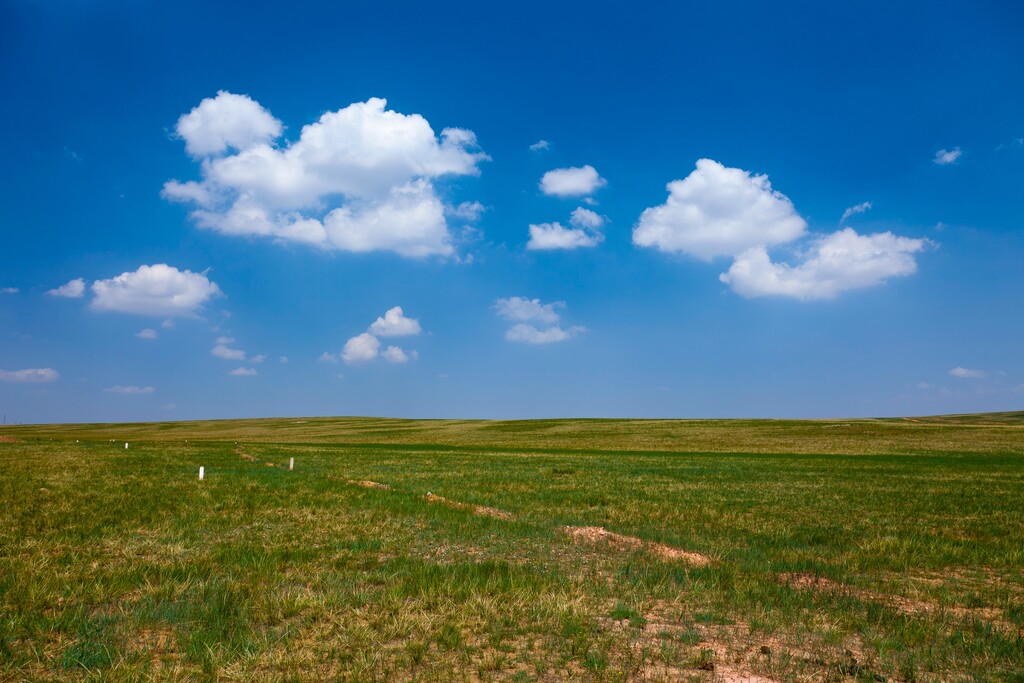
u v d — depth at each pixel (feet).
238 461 149.59
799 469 138.21
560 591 33.32
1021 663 24.45
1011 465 153.07
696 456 191.42
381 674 21.79
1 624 26.08
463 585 33.53
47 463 127.65
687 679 21.97
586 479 110.42
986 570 43.29
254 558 41.01
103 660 22.70
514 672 22.18
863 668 23.38
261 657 23.36
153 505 66.39
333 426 453.58
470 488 92.79
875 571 42.42
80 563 39.17
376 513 62.90
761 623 28.63
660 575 37.91
